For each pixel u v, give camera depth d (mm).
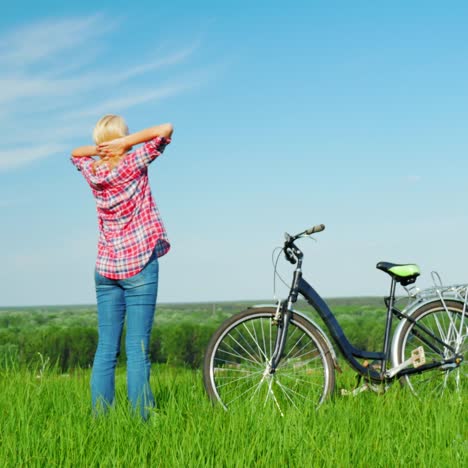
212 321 54469
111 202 4164
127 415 3939
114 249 4203
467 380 4969
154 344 33375
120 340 4363
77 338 29656
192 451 3264
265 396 4480
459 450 3422
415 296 5062
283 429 3691
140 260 4164
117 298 4324
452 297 5043
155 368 5277
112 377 4312
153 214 4277
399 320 4996
